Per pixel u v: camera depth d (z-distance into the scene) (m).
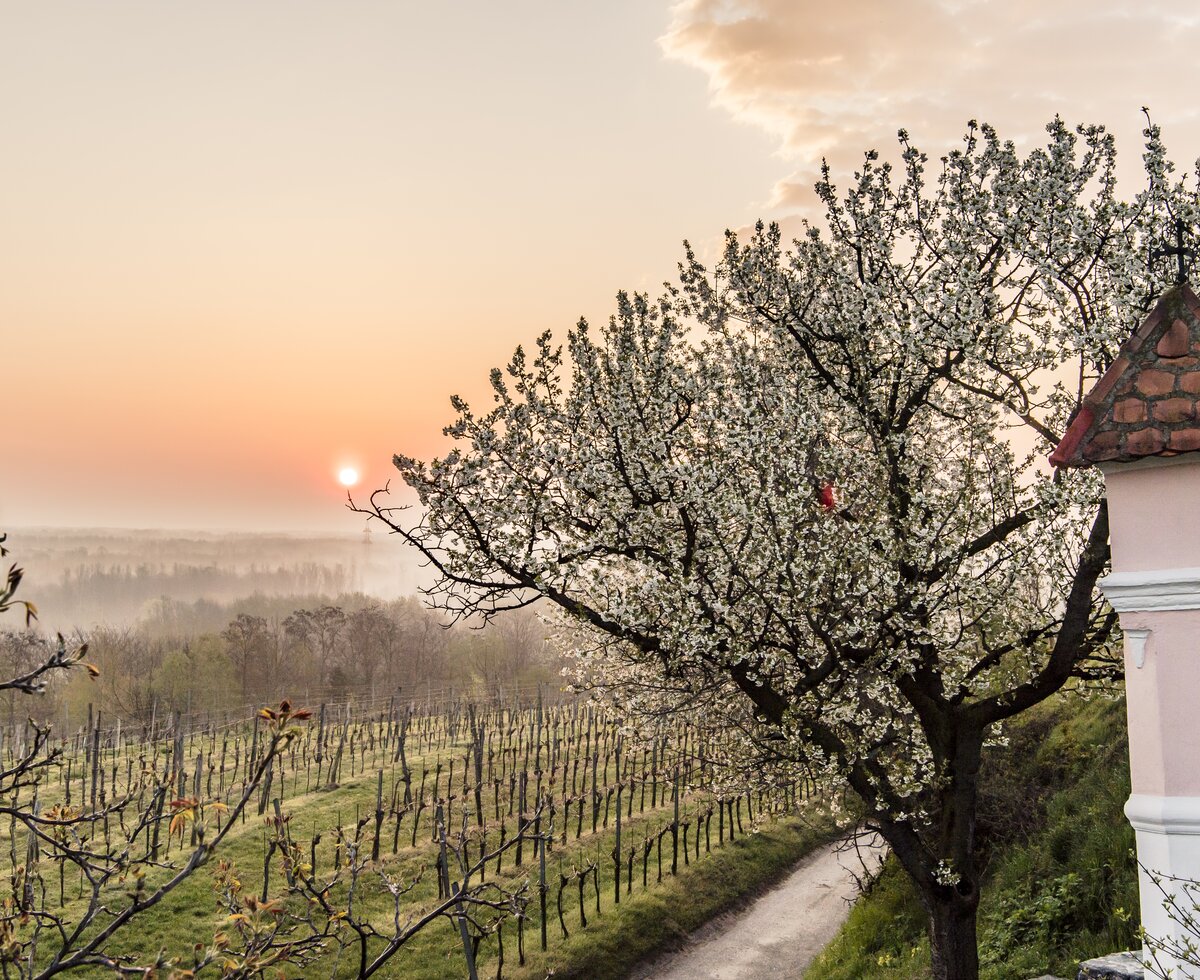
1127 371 7.53
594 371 12.08
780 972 21.20
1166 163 10.18
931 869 12.14
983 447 12.22
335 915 5.97
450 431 12.04
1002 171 11.17
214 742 44.16
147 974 4.47
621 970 21.64
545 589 12.00
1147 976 6.97
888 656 11.48
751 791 14.93
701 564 11.68
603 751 41.94
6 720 58.09
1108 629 11.33
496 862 26.70
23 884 5.24
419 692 87.62
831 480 12.43
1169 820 6.82
